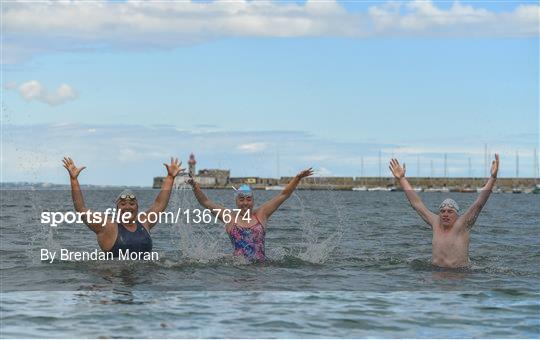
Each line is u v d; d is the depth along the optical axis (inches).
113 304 408.8
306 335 348.5
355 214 1496.1
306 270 553.6
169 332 349.4
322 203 2287.2
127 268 539.5
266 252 673.0
